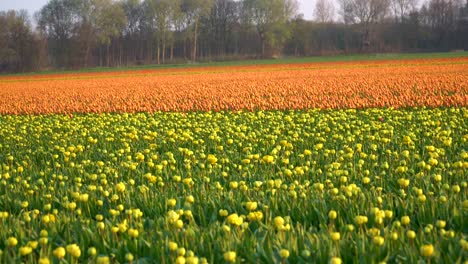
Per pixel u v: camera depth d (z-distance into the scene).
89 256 4.95
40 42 95.44
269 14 98.81
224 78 43.91
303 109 18.25
